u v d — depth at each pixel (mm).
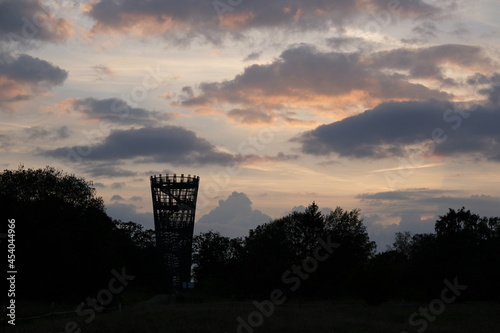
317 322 30000
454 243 59000
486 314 38812
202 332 25875
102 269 54438
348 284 57312
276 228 76125
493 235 62312
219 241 112625
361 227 78375
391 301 54375
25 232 51750
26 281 49562
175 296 64812
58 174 63656
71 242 52719
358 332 27000
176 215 85500
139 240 117000
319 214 78750
